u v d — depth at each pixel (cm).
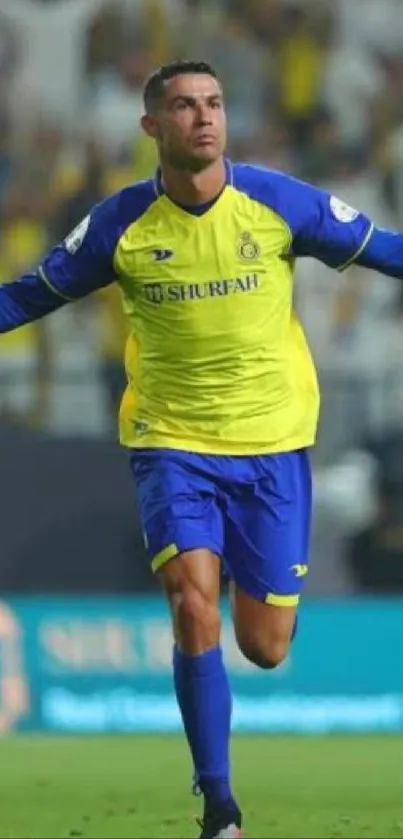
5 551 4200
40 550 4203
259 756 3391
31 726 3919
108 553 4222
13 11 5812
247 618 1995
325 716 3981
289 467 1955
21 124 5478
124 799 2600
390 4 5909
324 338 5097
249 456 1934
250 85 5647
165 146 1858
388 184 5512
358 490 4491
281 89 5641
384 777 2977
